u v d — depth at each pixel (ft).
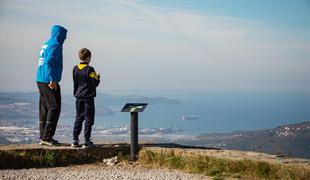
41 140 29.01
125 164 27.53
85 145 28.37
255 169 23.61
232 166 24.40
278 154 27.12
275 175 22.84
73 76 28.73
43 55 28.27
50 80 27.78
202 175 24.17
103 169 25.82
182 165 26.25
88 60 28.86
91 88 28.32
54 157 26.68
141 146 29.91
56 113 28.50
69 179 22.38
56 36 28.50
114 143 31.22
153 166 27.09
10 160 25.54
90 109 28.37
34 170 24.85
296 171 22.33
